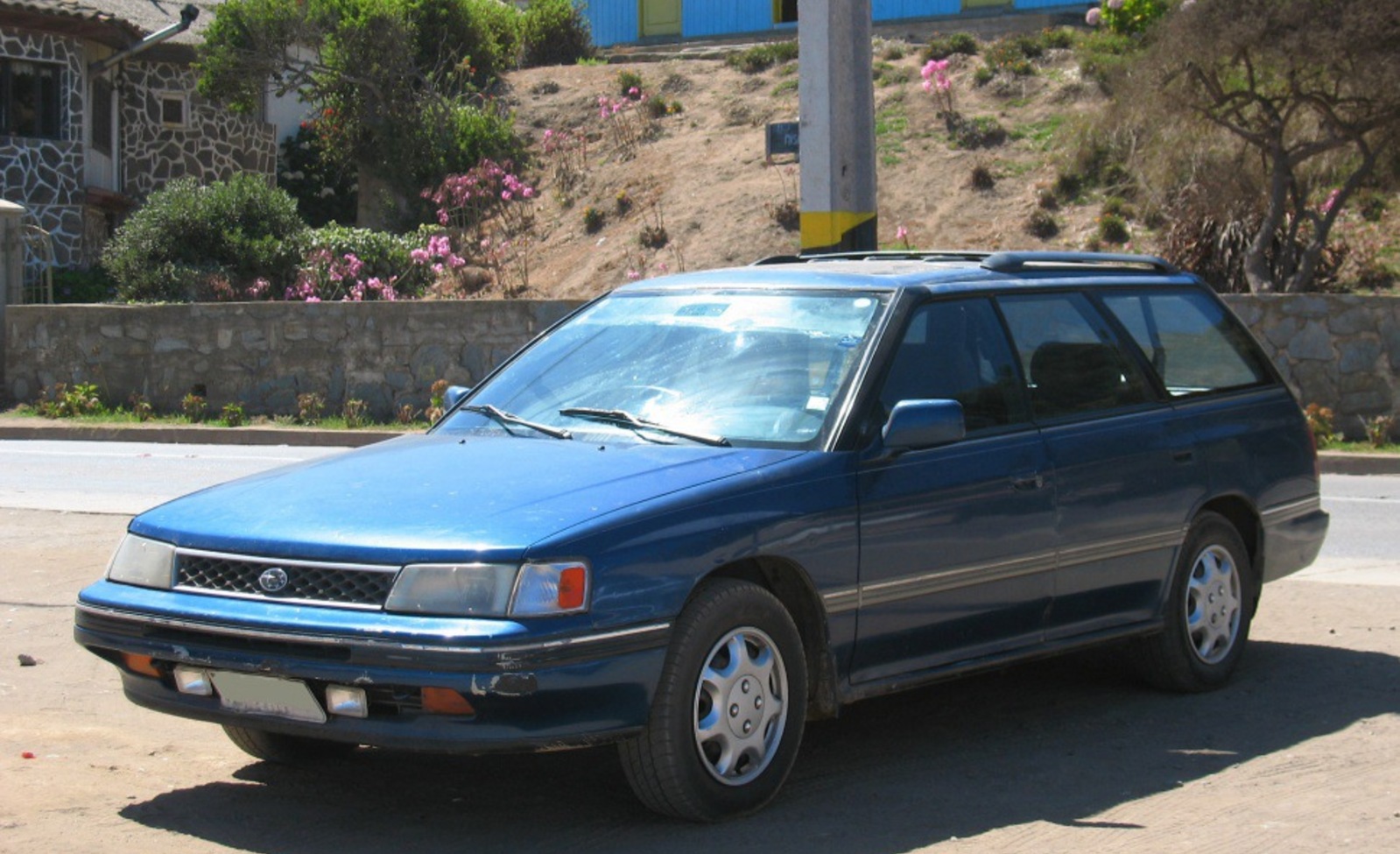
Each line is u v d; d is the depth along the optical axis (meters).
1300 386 16.22
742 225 23.67
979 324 5.90
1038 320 6.14
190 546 4.80
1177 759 5.66
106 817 4.91
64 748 5.72
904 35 31.64
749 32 34.06
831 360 5.50
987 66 27.77
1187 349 6.79
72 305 19.84
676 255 23.33
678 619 4.66
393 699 4.41
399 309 18.61
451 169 28.75
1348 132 18.11
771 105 28.72
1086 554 5.95
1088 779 5.40
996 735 6.01
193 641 4.68
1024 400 5.91
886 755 5.72
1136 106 19.42
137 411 19.06
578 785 5.33
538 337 6.38
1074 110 25.06
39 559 9.55
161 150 30.78
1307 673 6.96
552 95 31.36
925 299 5.73
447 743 4.37
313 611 4.49
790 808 5.04
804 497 5.03
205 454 16.52
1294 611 8.27
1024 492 5.70
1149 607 6.34
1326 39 17.02
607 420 5.50
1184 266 19.86
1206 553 6.60
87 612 4.95
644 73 31.84
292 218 25.88
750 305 5.89
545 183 28.02
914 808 5.04
